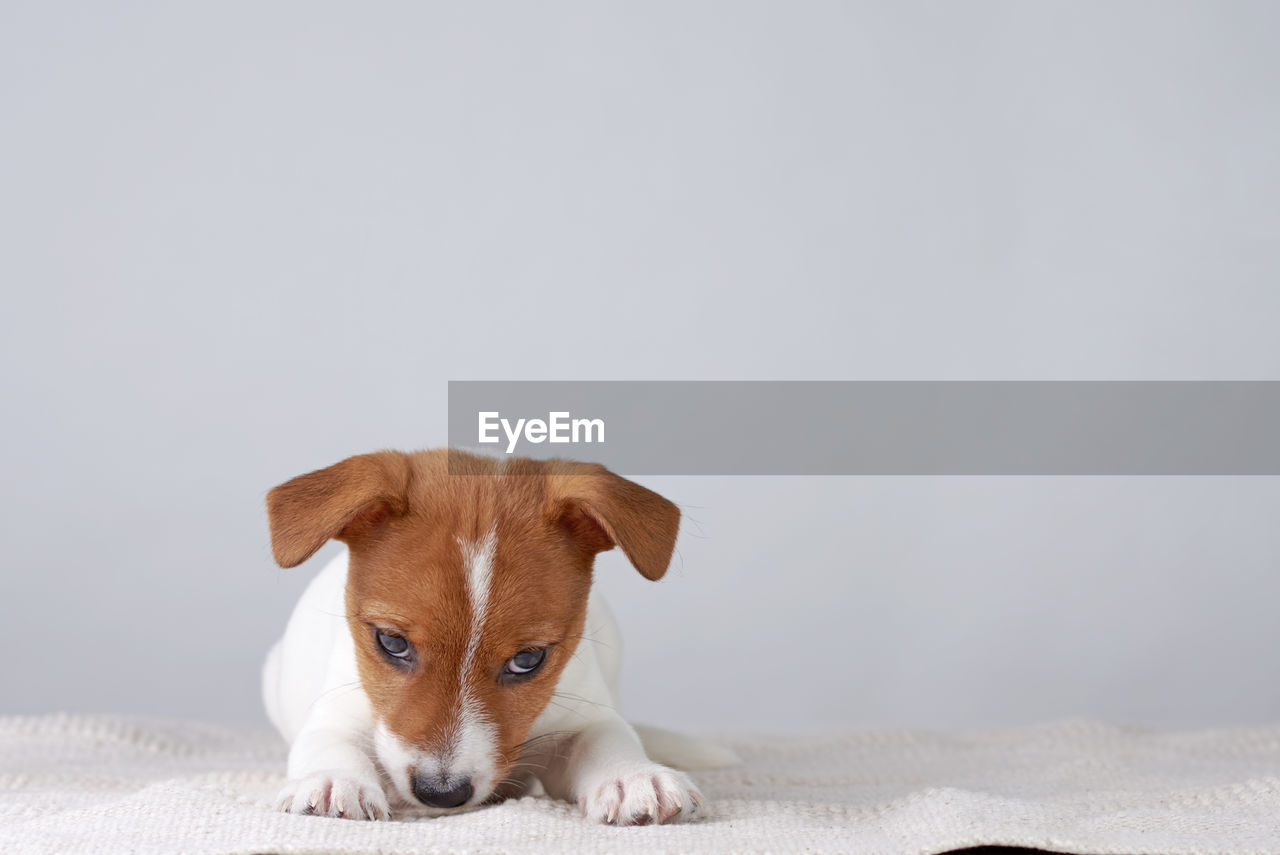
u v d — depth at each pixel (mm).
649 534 769
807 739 1125
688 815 759
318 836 697
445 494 783
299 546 751
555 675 788
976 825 714
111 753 1040
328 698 811
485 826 719
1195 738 1077
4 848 695
